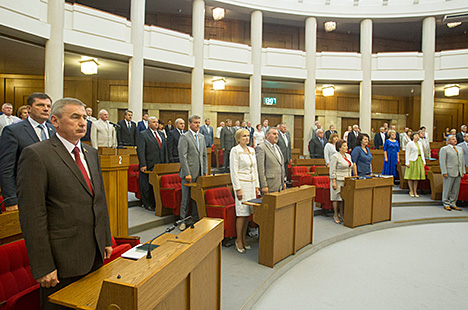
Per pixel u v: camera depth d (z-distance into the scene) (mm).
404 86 13430
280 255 3488
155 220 4539
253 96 11828
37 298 1713
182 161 4184
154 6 12883
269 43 14695
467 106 16609
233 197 4469
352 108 15742
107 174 3213
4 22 6879
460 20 11992
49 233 1478
